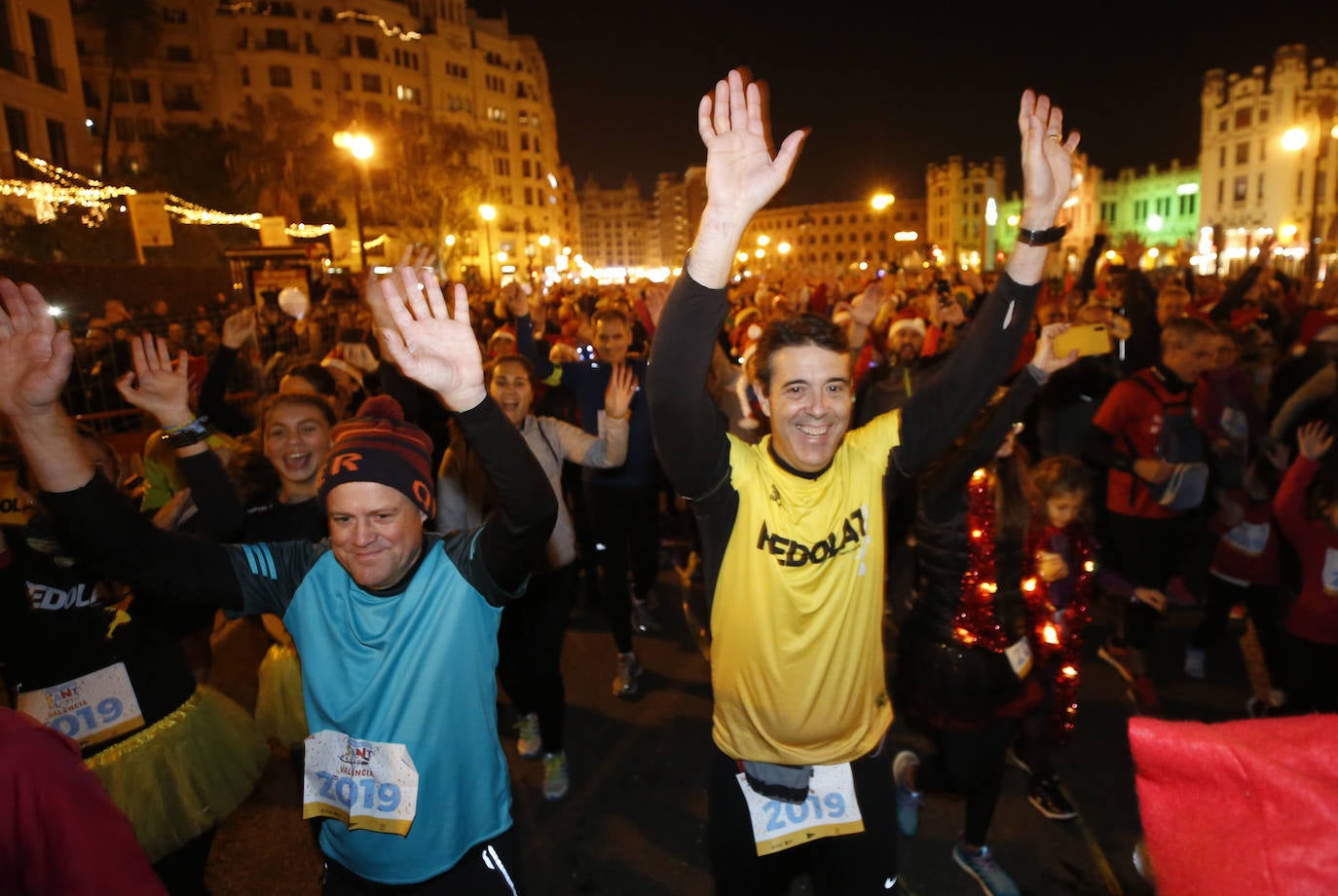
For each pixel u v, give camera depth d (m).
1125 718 4.07
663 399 1.85
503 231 80.38
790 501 2.01
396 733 1.84
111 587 2.29
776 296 10.47
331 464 1.83
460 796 1.89
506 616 3.62
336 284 17.84
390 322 2.61
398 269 1.67
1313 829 0.69
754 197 1.71
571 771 3.85
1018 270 2.01
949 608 2.71
